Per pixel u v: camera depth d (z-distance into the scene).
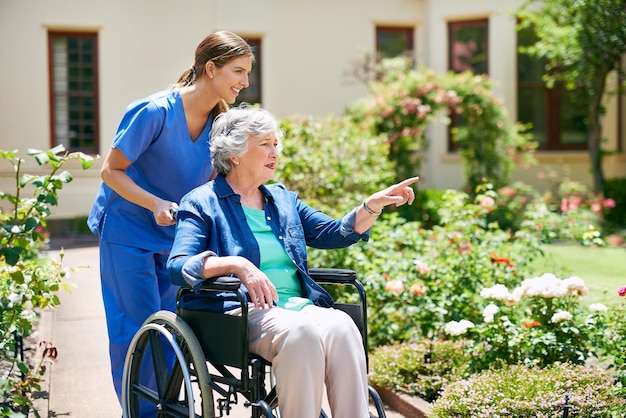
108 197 3.69
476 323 5.03
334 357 2.93
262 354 2.94
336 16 15.16
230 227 3.18
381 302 5.46
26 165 4.90
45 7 13.57
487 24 14.88
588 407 3.62
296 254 3.28
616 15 10.15
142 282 3.66
